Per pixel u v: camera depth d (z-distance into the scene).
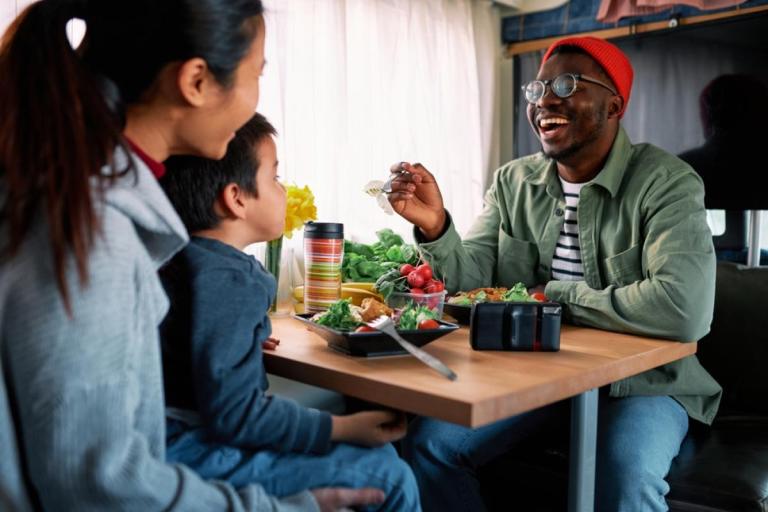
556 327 1.27
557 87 1.70
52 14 0.80
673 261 1.50
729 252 2.61
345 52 2.34
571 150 1.72
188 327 1.00
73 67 0.78
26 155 0.74
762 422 1.75
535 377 1.07
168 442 1.00
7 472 0.73
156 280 0.81
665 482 1.41
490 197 2.05
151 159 0.90
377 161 2.50
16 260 0.72
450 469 1.55
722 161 2.52
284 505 0.88
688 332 1.44
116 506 0.72
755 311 1.80
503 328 1.27
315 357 1.20
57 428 0.69
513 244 1.93
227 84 0.89
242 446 1.00
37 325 0.70
